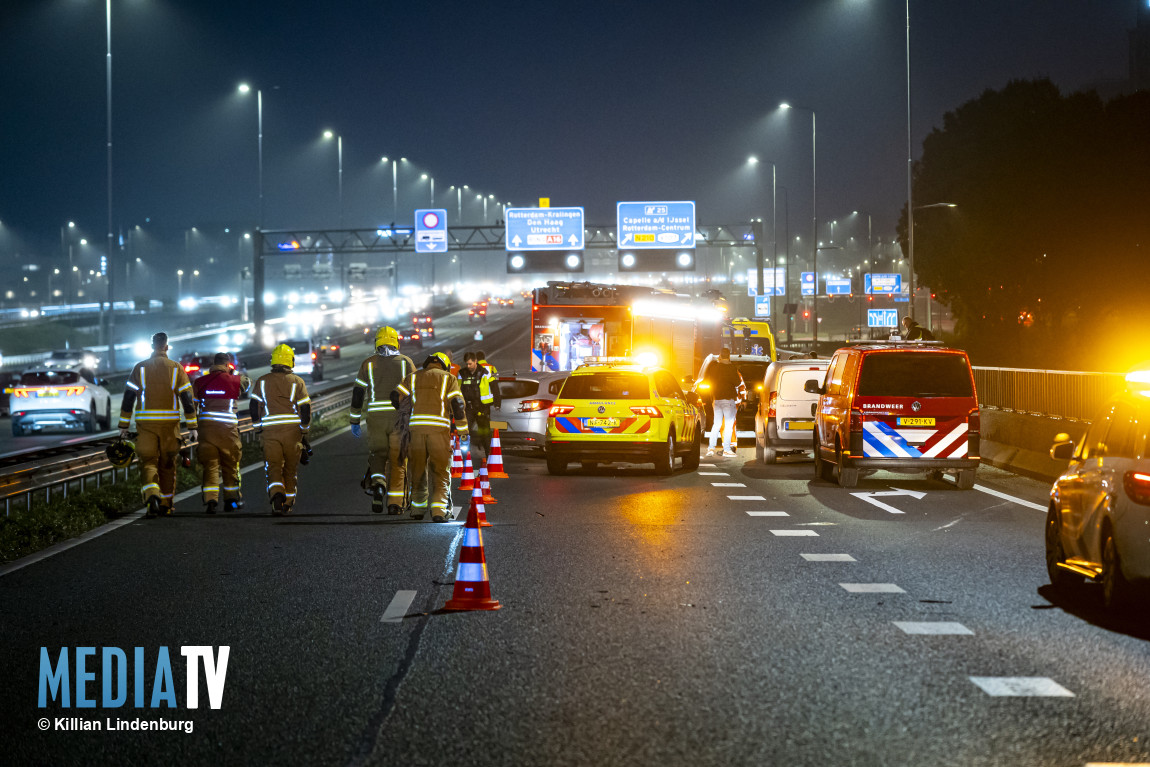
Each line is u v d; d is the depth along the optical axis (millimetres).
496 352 83562
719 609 8438
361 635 7695
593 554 11039
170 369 14328
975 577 9766
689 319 33562
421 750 5281
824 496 16141
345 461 22156
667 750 5230
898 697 6082
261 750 5359
